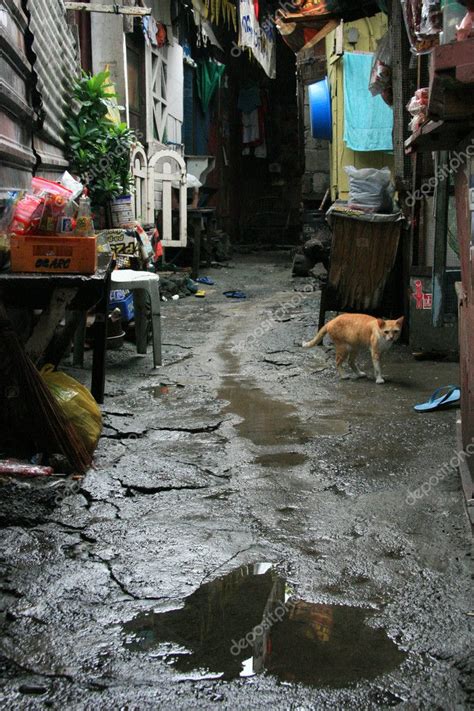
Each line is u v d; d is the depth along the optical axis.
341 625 2.65
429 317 6.86
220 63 18.36
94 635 2.58
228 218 21.69
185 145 16.48
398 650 2.50
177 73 14.55
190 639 2.57
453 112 2.85
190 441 4.68
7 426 4.08
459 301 3.96
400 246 7.60
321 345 7.67
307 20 8.46
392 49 7.14
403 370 6.62
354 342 6.23
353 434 4.79
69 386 4.43
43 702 2.24
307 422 5.08
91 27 10.41
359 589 2.89
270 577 2.99
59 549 3.20
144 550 3.20
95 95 8.30
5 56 5.14
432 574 2.99
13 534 3.31
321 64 14.60
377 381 6.15
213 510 3.62
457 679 2.35
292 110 23.09
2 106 5.05
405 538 3.31
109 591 2.87
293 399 5.70
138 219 11.48
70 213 4.57
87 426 4.34
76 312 5.13
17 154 5.27
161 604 2.79
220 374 6.54
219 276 14.35
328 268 7.80
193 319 9.56
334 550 3.21
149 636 2.58
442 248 4.13
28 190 6.11
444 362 6.91
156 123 13.28
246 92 21.73
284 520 3.51
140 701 2.24
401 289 7.76
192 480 3.99
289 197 23.48
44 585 2.90
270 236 23.61
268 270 15.60
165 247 14.06
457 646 2.51
